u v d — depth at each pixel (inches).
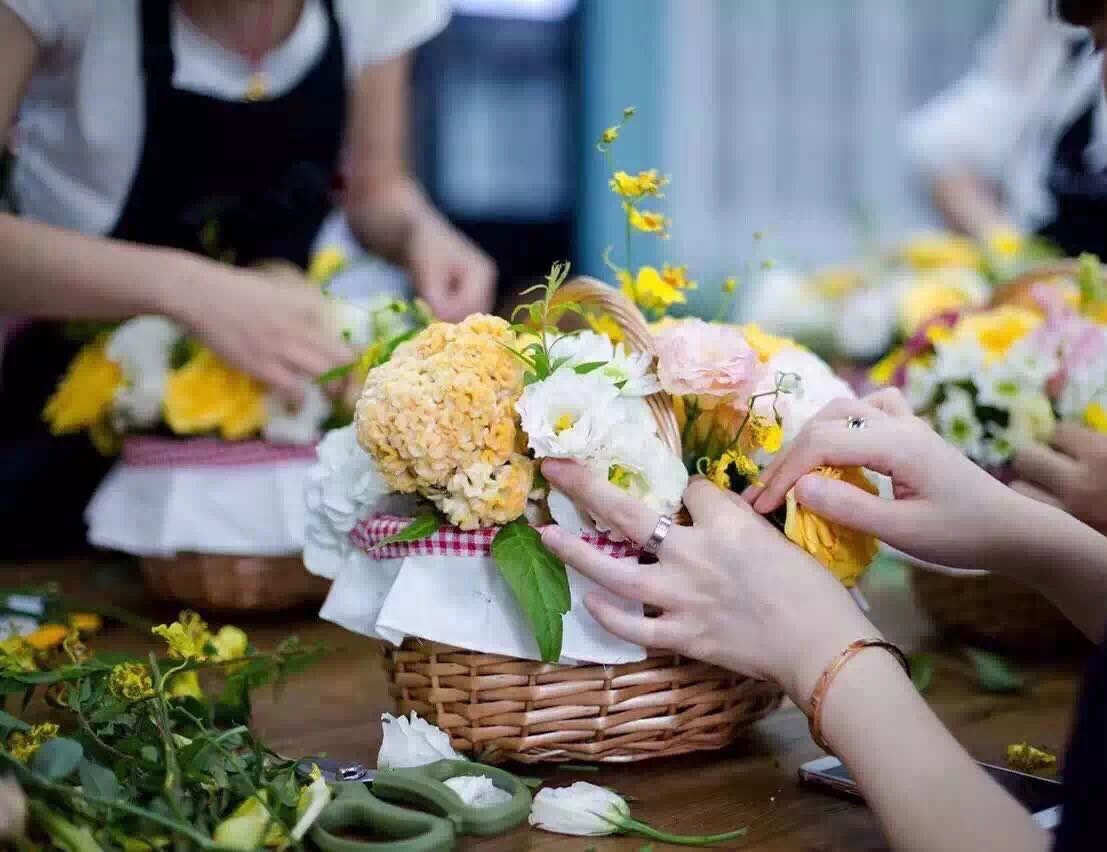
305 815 26.8
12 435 66.5
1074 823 22.4
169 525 50.3
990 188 97.4
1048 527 31.8
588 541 32.0
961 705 40.5
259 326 49.6
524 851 28.2
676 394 32.5
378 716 39.2
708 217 160.1
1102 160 76.3
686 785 32.8
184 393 50.8
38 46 55.2
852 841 29.0
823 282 84.3
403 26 70.0
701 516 31.6
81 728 30.8
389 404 30.7
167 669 33.7
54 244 50.5
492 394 30.8
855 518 32.2
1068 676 44.2
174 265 50.6
